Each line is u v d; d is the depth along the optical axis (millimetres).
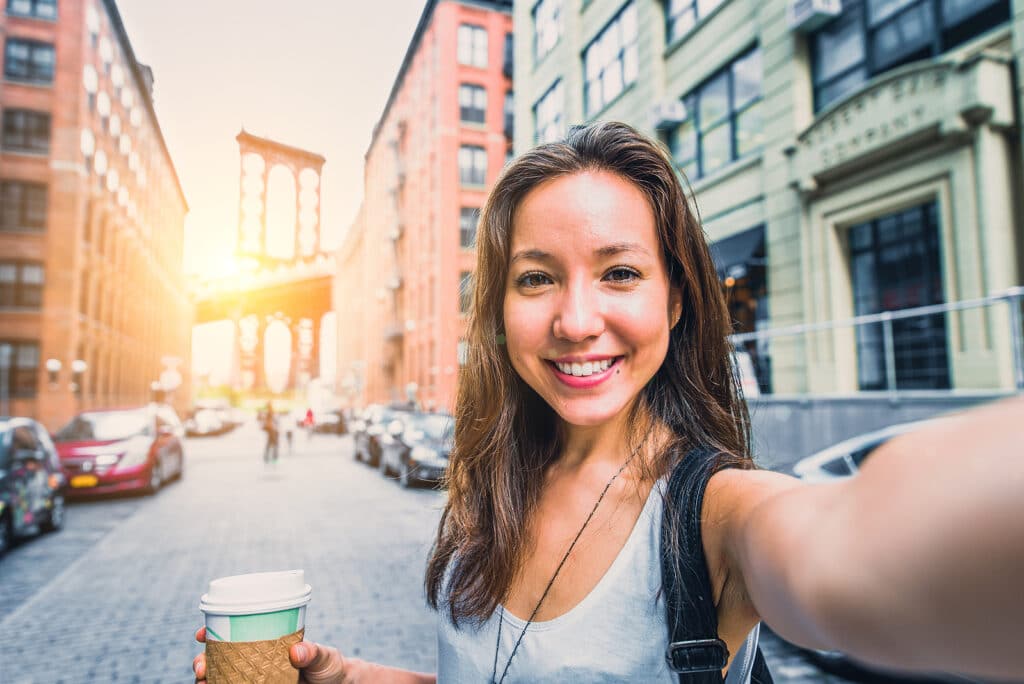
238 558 6969
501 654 831
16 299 27344
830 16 9070
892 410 6309
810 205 9352
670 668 685
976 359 6828
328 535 8109
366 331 55219
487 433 1011
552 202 840
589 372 830
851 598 291
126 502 11344
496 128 34750
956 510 237
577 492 879
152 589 5816
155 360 48781
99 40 31047
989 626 230
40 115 28141
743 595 650
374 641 4410
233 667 808
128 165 37688
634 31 14508
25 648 4391
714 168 11945
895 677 3365
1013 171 6887
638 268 823
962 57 7246
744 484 656
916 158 7633
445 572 997
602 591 759
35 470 8016
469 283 1146
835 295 8906
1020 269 6797
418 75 39938
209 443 30359
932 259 7762
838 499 359
